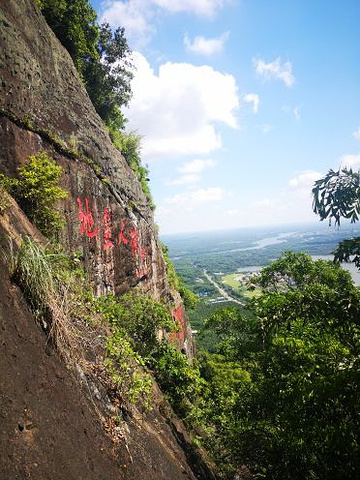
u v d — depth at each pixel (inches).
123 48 689.6
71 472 97.2
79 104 406.6
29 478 79.5
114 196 439.8
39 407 100.6
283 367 232.2
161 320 355.3
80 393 137.9
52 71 355.3
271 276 436.8
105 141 453.1
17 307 120.0
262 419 274.5
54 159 311.0
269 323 155.1
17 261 131.6
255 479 352.5
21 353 107.4
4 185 219.3
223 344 383.9
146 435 188.4
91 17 552.7
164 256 818.2
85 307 214.8
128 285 462.6
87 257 351.6
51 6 454.9
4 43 271.7
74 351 153.9
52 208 271.9
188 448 284.2
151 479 152.7
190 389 353.7
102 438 135.3
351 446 154.8
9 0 292.2
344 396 140.6
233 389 377.7
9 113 262.8
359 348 154.0
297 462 231.6
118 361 195.5
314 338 208.1
